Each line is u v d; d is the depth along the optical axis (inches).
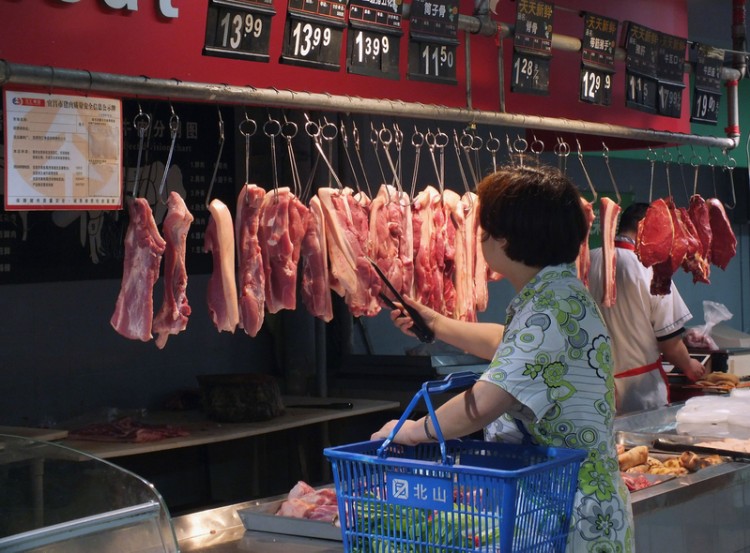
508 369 82.1
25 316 188.7
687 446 146.6
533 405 82.0
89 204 107.3
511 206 85.4
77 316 197.2
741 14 209.6
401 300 110.7
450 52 141.7
